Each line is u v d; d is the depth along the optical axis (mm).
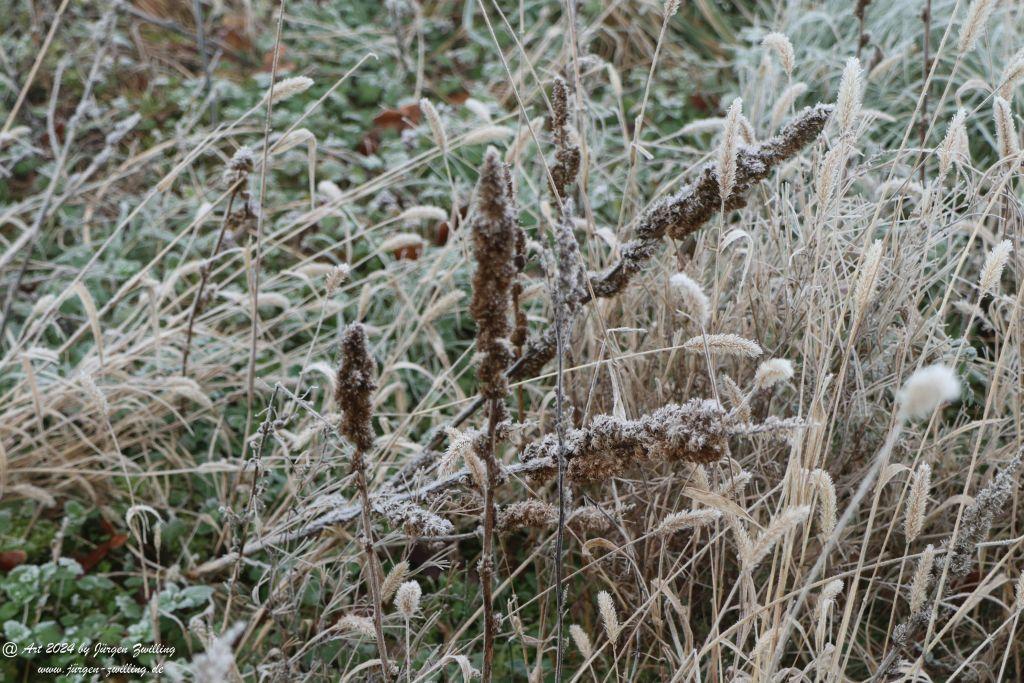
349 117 3027
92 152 2938
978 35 1880
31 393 2152
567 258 1701
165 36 3457
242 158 2115
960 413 2092
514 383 1978
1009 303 2033
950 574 1819
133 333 2281
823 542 1801
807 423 1698
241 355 2365
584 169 2094
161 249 2615
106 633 2023
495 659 2016
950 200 2166
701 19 3508
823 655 1754
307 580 2004
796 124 1858
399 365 2158
